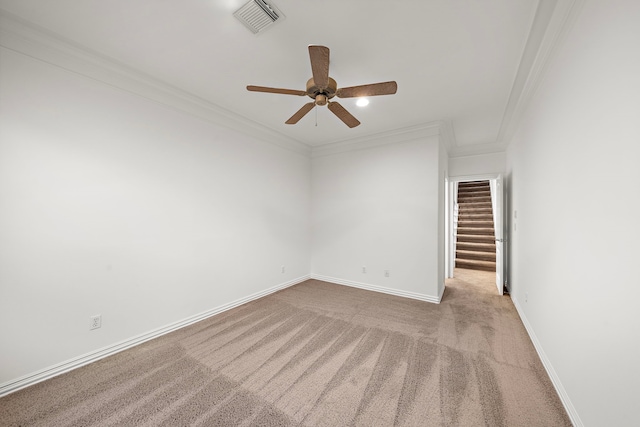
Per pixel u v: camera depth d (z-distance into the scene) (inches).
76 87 77.9
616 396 42.4
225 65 84.8
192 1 58.7
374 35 70.0
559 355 66.9
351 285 164.7
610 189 44.9
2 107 65.6
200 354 85.2
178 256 104.7
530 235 99.9
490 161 169.8
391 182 148.9
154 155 97.1
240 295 131.5
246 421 57.6
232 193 127.8
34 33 68.4
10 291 66.7
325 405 62.5
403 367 77.9
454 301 137.2
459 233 248.1
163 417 58.6
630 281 39.1
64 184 75.6
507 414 59.6
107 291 84.4
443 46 74.4
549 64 75.9
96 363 79.9
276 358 82.8
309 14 62.5
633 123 38.7
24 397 64.7
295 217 170.1
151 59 81.5
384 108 116.1
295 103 113.3
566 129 64.1
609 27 45.1
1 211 65.3
